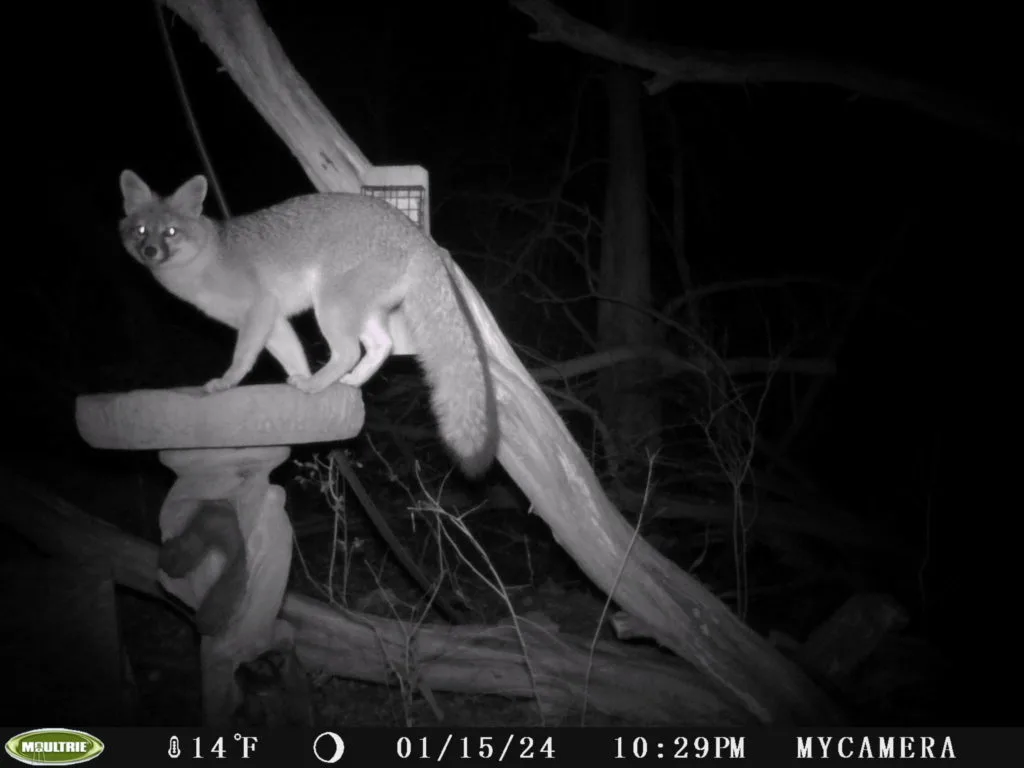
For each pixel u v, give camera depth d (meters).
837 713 1.67
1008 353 2.95
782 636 1.86
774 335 3.48
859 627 1.82
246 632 1.34
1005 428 2.99
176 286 1.41
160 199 1.42
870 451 3.48
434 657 1.70
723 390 2.54
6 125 3.21
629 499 2.59
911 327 3.23
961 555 2.81
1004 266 2.96
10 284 3.40
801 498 2.88
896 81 2.06
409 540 2.67
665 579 1.68
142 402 1.16
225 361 3.21
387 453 3.03
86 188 3.34
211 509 1.29
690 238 3.62
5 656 1.54
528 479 1.63
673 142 3.17
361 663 1.70
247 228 1.42
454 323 1.50
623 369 3.01
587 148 3.59
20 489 1.74
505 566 2.66
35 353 3.31
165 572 1.28
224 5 1.60
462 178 3.73
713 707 1.68
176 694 1.80
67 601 1.60
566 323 3.46
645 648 1.82
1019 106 2.09
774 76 2.06
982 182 2.88
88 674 1.56
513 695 1.70
